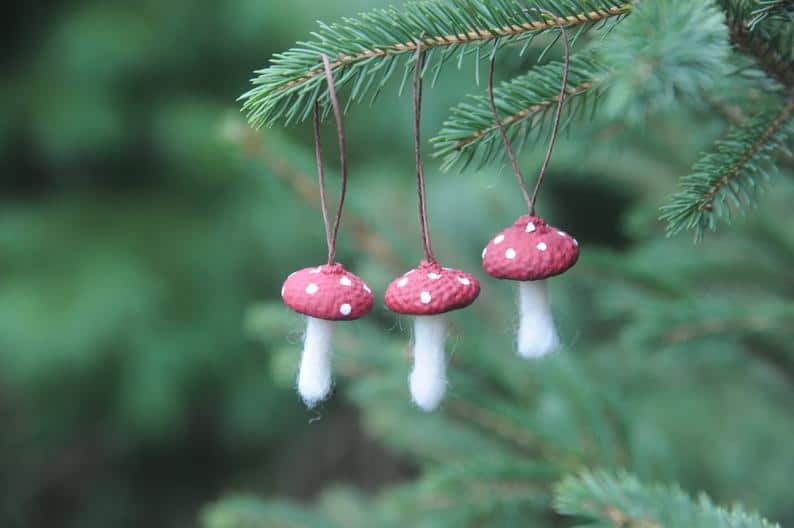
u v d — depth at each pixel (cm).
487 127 54
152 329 130
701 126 60
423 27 53
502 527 65
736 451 72
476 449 67
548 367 63
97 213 144
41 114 136
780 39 53
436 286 53
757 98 55
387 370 63
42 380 127
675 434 73
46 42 140
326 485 164
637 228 69
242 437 146
